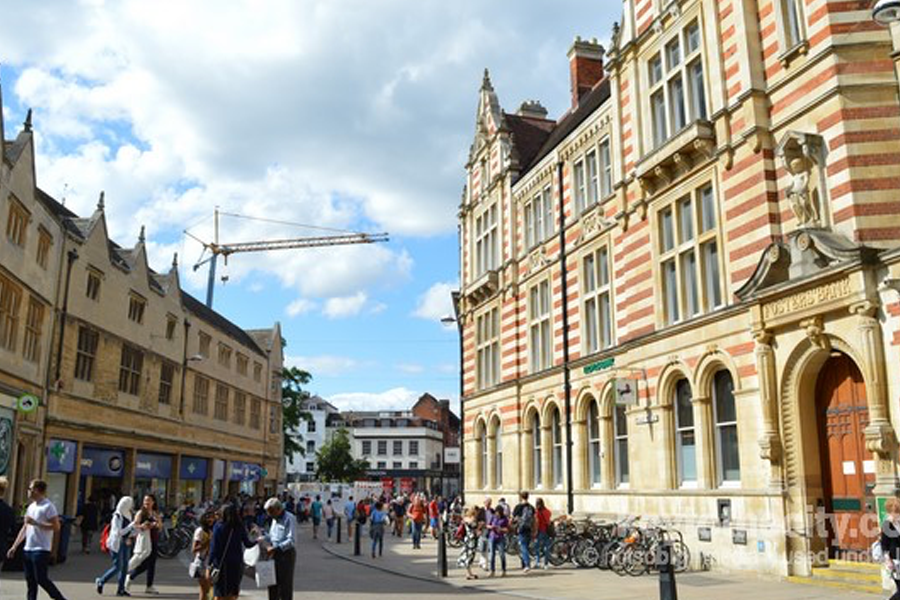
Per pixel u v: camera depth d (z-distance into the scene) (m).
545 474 26.14
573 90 31.73
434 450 109.12
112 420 31.45
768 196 16.23
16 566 17.38
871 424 13.21
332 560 23.52
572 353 24.88
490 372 31.81
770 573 15.20
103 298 30.77
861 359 13.55
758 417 15.88
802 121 15.63
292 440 69.56
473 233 34.31
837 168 14.56
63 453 27.27
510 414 28.97
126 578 14.62
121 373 32.81
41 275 25.33
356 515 25.56
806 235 14.65
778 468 15.26
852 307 13.66
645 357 20.08
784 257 15.34
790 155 15.35
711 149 18.08
